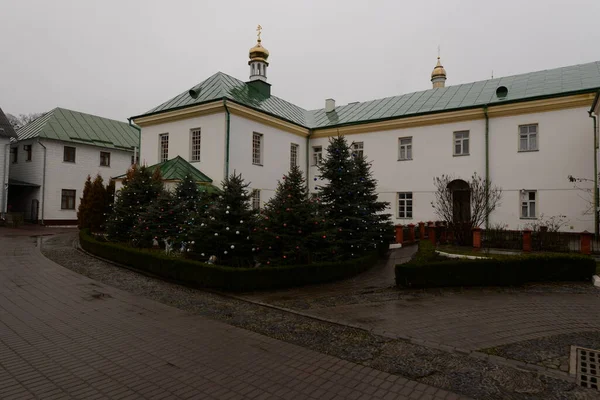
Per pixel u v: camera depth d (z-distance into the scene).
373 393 4.16
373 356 5.21
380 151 24.44
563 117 18.97
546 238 14.67
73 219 29.88
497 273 9.81
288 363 4.97
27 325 6.38
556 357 5.14
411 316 7.11
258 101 24.66
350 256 12.73
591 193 18.16
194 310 7.61
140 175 16.75
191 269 9.87
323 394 4.14
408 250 16.62
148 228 14.12
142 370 4.73
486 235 16.05
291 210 10.51
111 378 4.50
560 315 7.17
